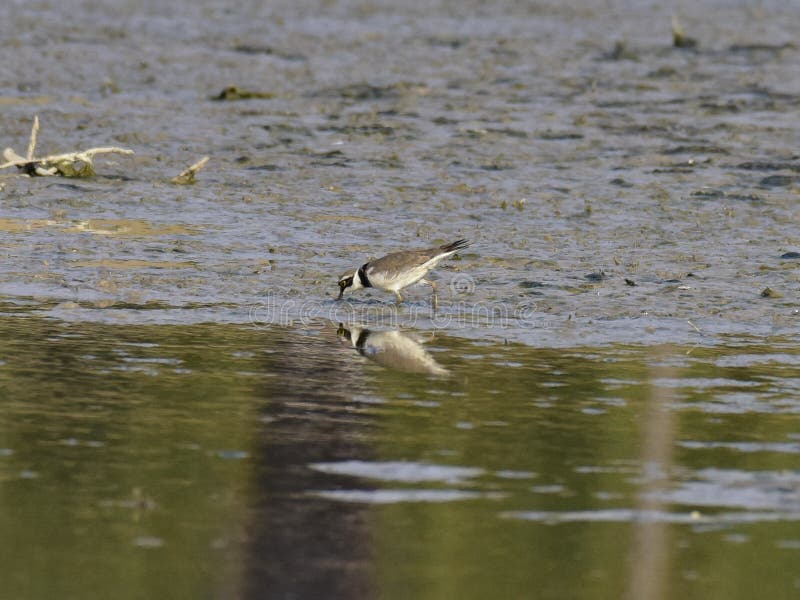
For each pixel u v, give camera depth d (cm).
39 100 2997
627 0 5612
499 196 2277
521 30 4578
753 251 1942
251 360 1394
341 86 3347
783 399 1287
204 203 2173
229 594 856
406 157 2569
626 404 1262
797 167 2533
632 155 2636
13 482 1025
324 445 1129
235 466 1075
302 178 2375
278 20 4653
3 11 4478
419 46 4109
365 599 852
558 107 3145
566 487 1045
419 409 1235
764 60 3944
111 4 4872
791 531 970
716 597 865
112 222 2028
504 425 1194
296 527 961
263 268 1802
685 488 1049
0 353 1380
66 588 859
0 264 1770
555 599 857
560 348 1470
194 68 3566
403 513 991
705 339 1518
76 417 1183
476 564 905
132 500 1000
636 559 919
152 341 1458
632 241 1991
